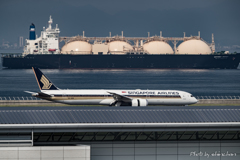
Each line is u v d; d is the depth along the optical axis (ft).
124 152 643.86
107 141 643.45
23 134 622.13
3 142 615.16
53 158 591.78
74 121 641.40
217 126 647.56
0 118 638.53
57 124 616.80
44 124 615.57
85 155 596.70
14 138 620.49
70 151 593.42
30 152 588.09
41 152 589.73
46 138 635.25
